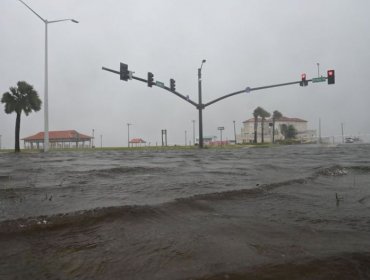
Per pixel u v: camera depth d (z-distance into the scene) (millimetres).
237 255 1981
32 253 2010
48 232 2412
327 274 1722
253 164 9461
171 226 2627
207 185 4805
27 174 6637
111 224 2623
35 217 2742
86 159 13648
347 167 7621
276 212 3156
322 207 3395
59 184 4980
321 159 12109
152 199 3619
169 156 16250
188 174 6527
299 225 2686
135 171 7242
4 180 5574
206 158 13695
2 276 1691
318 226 2660
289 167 8164
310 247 2131
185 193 4031
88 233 2404
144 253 2020
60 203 3369
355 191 4410
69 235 2352
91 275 1721
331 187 4766
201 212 3137
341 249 2084
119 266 1829
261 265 1824
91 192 4168
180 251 2055
